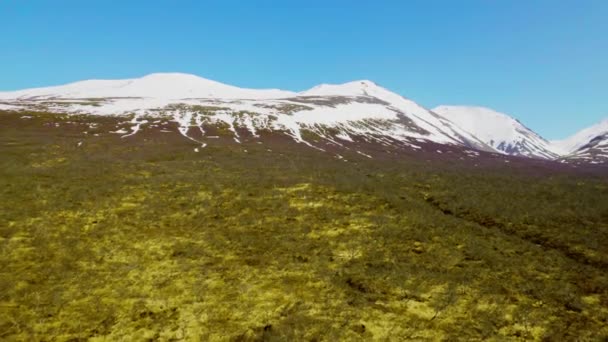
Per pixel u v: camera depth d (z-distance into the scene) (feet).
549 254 68.39
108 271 60.23
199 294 54.13
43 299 50.83
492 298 53.21
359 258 67.31
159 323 46.98
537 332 45.62
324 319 48.32
